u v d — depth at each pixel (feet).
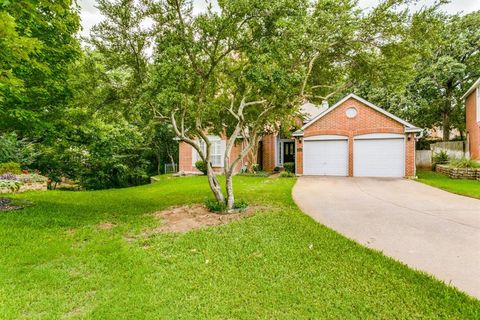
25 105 23.72
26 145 43.32
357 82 30.73
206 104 29.35
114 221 23.08
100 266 14.37
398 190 37.19
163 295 11.56
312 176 55.16
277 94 23.70
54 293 11.76
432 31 23.82
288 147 80.53
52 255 15.56
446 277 12.74
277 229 19.88
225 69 25.63
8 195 35.04
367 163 53.88
